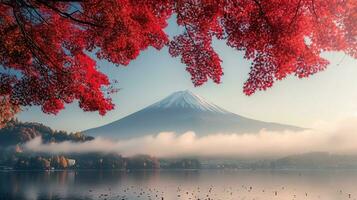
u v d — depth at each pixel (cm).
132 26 916
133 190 15650
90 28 1023
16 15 1005
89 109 1139
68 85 1101
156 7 905
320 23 851
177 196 14075
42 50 1025
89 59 1113
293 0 835
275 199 13300
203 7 868
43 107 1144
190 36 970
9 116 1444
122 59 1062
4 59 1074
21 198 12600
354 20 829
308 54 870
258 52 885
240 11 858
